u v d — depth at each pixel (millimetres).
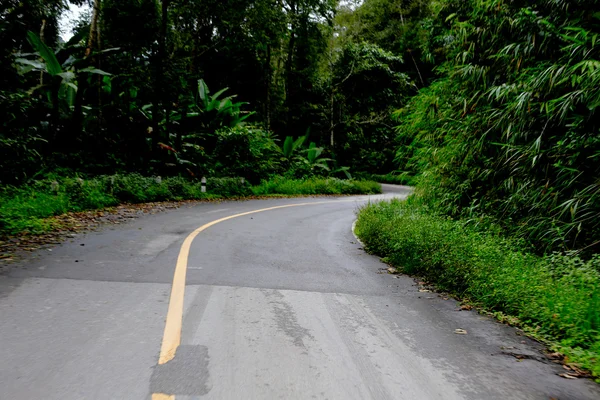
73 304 3807
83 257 5641
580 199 6180
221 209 12945
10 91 13188
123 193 12984
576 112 6648
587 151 6246
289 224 10453
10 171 10844
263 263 5930
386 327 3762
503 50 7531
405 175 11688
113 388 2422
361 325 3762
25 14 13078
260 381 2609
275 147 25062
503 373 2963
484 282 4906
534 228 6750
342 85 31734
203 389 2469
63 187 10945
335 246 7773
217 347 3070
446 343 3480
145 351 2939
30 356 2766
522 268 5324
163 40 15906
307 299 4402
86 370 2617
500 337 3719
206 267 5457
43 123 14633
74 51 15461
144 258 5762
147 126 17344
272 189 21562
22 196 9750
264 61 30391
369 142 35500
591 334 3635
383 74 30250
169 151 17297
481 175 8367
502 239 6773
